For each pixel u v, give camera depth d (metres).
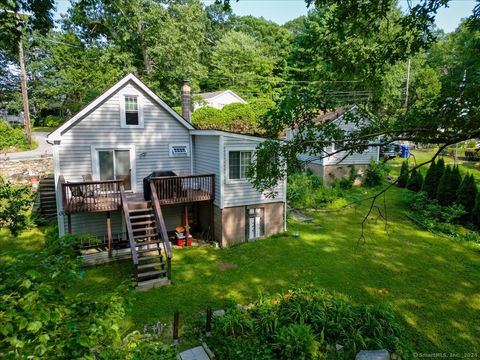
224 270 10.52
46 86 32.75
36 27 5.37
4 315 2.06
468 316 7.95
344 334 6.68
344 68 5.55
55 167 11.75
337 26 5.21
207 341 6.92
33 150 23.66
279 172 5.89
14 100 34.25
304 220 15.59
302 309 7.44
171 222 14.21
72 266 2.91
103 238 12.71
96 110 12.27
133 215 12.09
